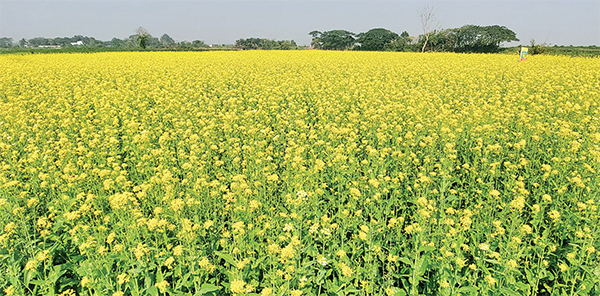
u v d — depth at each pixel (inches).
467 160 249.3
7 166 219.9
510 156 240.5
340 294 134.5
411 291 141.6
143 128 329.7
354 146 255.8
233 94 476.1
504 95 455.8
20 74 645.3
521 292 146.3
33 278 151.9
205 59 997.8
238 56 1155.9
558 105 366.6
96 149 269.3
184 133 307.0
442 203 186.7
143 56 1122.7
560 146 245.0
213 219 185.0
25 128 320.8
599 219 164.2
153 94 466.0
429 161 227.1
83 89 533.3
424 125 322.0
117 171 223.0
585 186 191.8
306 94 497.0
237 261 143.7
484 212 182.7
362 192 204.4
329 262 155.8
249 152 259.0
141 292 134.9
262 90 501.7
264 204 190.7
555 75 558.9
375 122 327.6
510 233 153.0
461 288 135.1
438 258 145.0
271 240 161.3
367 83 548.7
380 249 156.6
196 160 231.8
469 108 359.3
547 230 162.6
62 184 207.3
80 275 144.3
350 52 1482.5
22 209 168.4
